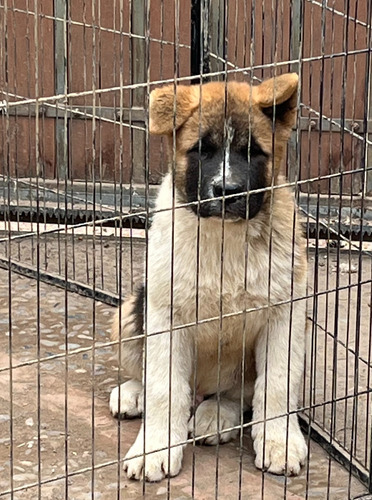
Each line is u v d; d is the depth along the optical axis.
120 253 1.18
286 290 1.31
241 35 2.16
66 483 1.11
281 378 1.30
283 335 1.31
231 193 1.22
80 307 1.81
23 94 2.28
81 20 2.23
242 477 1.26
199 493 1.22
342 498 1.22
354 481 1.25
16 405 1.43
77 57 2.25
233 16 2.15
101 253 1.88
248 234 1.28
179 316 1.31
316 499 1.22
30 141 2.30
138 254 2.09
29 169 2.18
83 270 2.00
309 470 1.28
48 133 2.30
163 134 1.29
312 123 2.21
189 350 1.34
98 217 2.17
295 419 1.32
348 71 2.20
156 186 2.26
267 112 1.29
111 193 2.27
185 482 1.25
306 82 2.20
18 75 2.27
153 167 2.29
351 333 1.71
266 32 2.17
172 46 2.23
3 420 1.39
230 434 1.35
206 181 1.24
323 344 1.66
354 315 1.79
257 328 1.33
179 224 1.30
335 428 1.37
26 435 1.35
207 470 1.28
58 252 1.92
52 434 1.36
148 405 1.29
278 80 1.28
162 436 1.27
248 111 1.27
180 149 1.29
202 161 1.27
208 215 1.23
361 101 2.20
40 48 2.24
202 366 1.38
